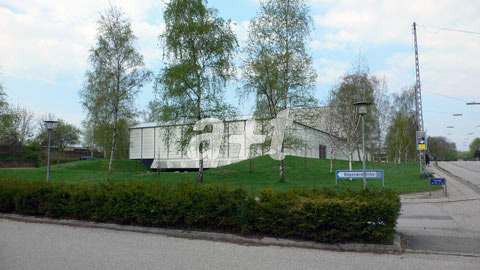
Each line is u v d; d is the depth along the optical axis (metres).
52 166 40.72
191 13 24.69
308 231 7.61
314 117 25.11
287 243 7.55
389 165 42.91
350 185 22.34
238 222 8.30
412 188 20.47
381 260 6.36
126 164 45.00
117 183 10.90
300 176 29.12
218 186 9.18
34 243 7.79
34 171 32.19
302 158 40.38
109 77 30.75
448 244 7.44
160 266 5.96
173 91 23.22
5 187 12.36
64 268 5.85
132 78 31.50
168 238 8.30
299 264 6.08
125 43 31.48
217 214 8.50
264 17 24.66
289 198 8.27
